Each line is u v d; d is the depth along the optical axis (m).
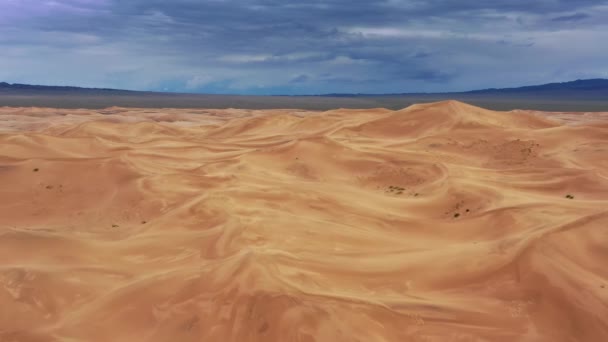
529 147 38.94
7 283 13.65
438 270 15.34
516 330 12.26
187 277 14.12
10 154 37.25
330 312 12.08
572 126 43.38
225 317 12.26
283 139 48.97
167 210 23.84
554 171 30.50
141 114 85.81
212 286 13.55
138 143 45.78
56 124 64.00
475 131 44.06
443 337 11.94
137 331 12.26
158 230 19.84
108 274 15.23
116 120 75.06
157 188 26.97
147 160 36.41
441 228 20.70
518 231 18.14
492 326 12.41
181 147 44.31
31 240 16.95
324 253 16.78
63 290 13.79
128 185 27.88
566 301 12.96
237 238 17.72
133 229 20.44
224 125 59.88
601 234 16.17
